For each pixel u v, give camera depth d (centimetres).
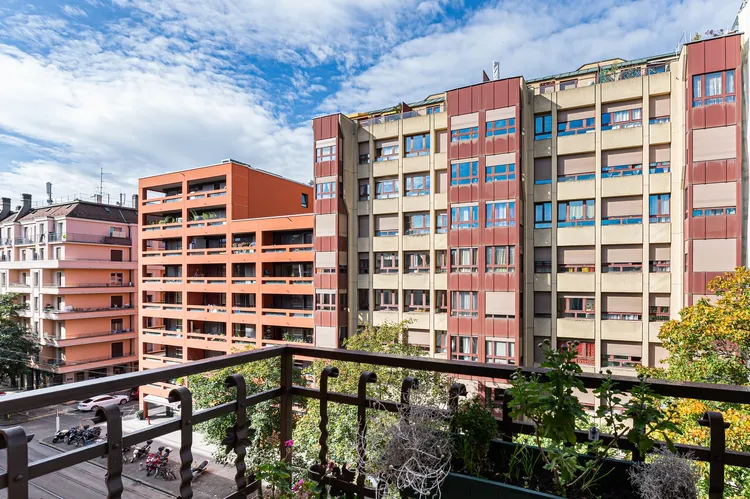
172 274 2955
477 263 1906
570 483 231
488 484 229
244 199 2650
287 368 310
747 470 702
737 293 1147
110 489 184
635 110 1781
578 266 1848
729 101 1527
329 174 2241
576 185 1844
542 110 1912
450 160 1978
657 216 1733
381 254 2281
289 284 2362
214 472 1694
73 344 3006
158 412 2753
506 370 249
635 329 1733
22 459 157
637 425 214
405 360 273
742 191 1526
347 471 285
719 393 206
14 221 3556
